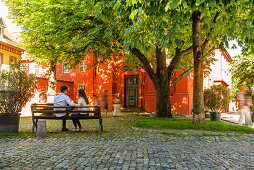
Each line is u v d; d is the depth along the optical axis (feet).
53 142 19.51
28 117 51.06
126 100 75.10
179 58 43.24
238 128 27.40
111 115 54.90
